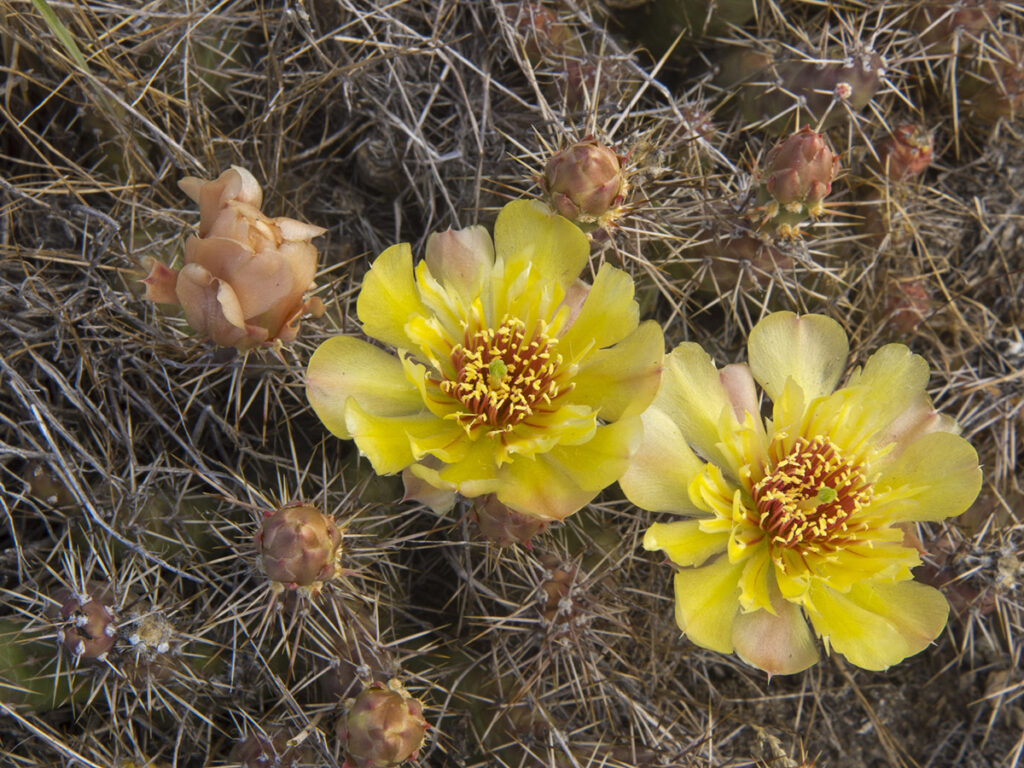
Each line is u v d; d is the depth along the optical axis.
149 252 0.30
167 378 0.28
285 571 0.25
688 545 0.26
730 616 0.26
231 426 0.29
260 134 0.32
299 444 0.30
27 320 0.29
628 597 0.30
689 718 0.30
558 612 0.27
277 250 0.25
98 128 0.31
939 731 0.32
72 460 0.28
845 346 0.28
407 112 0.32
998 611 0.30
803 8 0.34
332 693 0.27
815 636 0.31
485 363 0.27
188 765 0.29
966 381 0.32
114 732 0.27
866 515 0.27
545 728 0.28
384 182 0.32
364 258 0.32
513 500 0.25
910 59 0.33
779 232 0.28
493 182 0.31
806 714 0.31
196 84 0.32
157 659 0.27
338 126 0.33
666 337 0.31
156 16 0.30
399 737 0.25
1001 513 0.32
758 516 0.27
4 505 0.28
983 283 0.34
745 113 0.33
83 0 0.31
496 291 0.27
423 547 0.28
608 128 0.32
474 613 0.30
